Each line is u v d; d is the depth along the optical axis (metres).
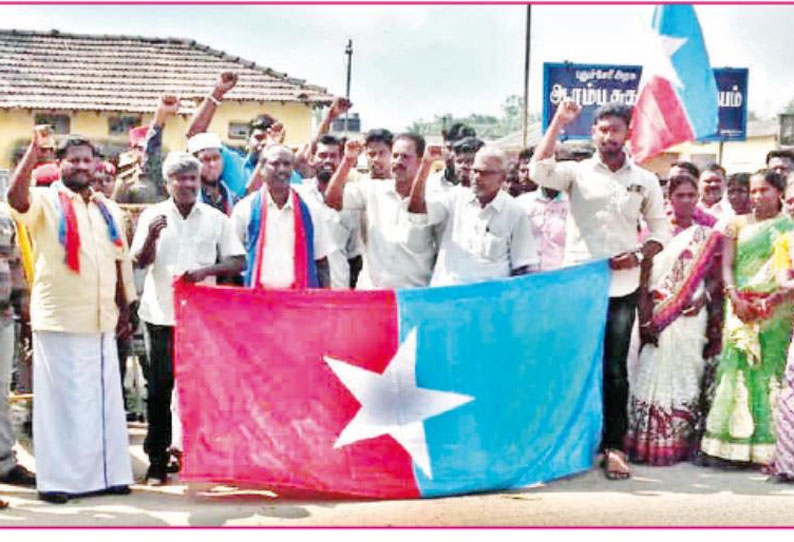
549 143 6.96
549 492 6.68
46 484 6.38
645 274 7.23
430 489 6.52
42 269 6.37
